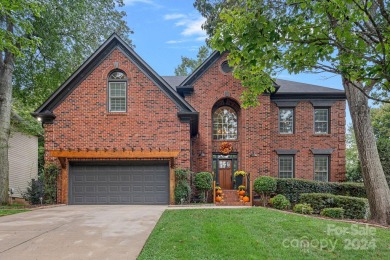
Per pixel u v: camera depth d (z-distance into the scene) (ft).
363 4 12.52
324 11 13.47
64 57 54.60
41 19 48.52
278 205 44.96
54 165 48.29
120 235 24.27
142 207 42.88
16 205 45.52
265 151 59.31
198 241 21.97
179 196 47.70
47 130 49.26
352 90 35.35
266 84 34.35
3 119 48.26
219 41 16.65
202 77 61.41
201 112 60.64
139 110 50.03
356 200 38.70
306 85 69.05
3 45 37.14
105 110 49.83
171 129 49.83
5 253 19.63
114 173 49.19
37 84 59.16
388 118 98.68
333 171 63.46
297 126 64.23
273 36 13.80
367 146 34.37
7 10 38.68
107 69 50.52
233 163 62.18
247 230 25.81
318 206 40.60
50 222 29.99
